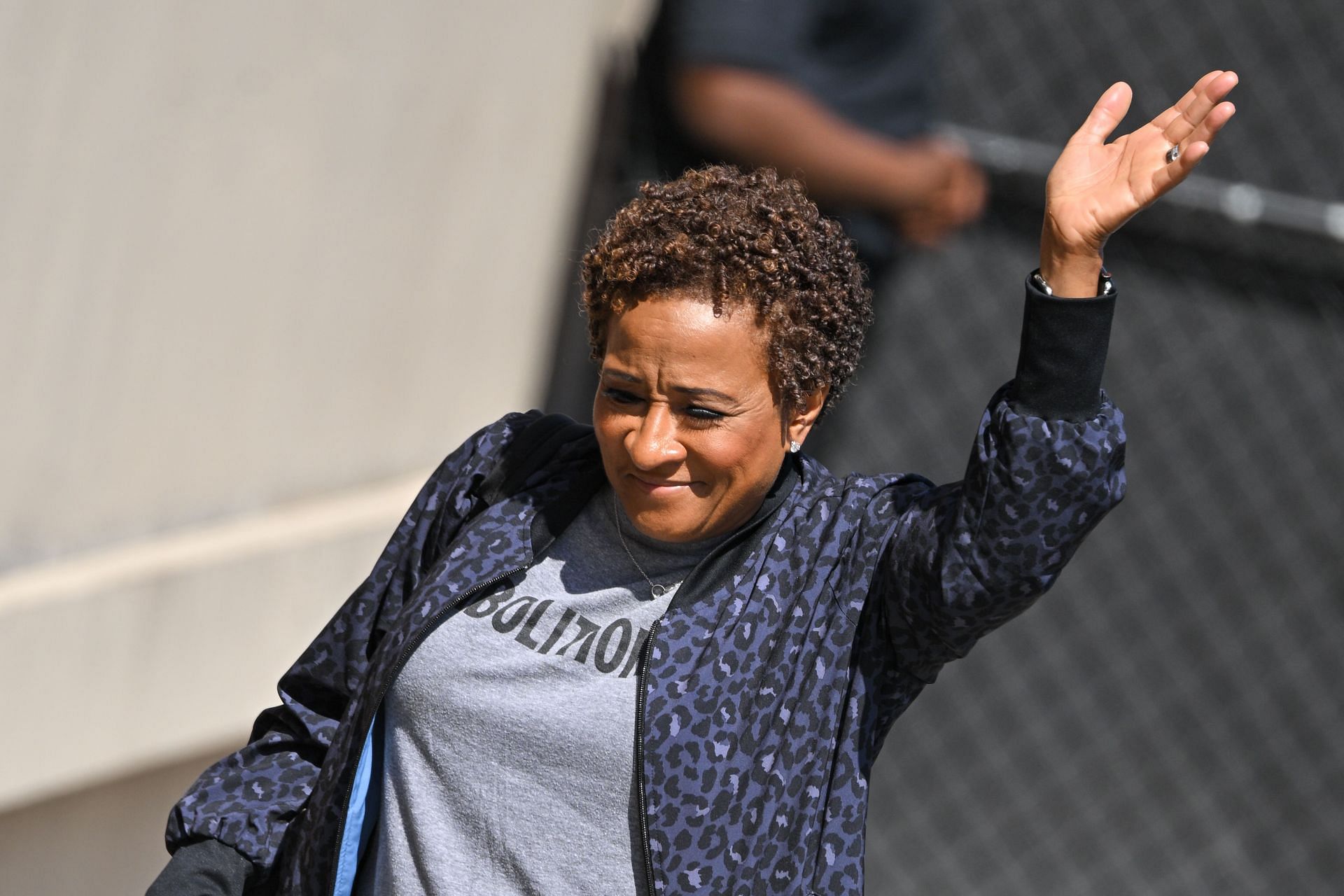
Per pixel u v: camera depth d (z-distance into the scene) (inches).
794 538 263.6
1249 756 729.6
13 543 494.6
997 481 236.7
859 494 267.0
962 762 710.5
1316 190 807.1
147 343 511.2
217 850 284.7
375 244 551.2
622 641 259.4
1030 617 757.9
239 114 513.0
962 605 243.8
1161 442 789.9
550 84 581.3
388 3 532.4
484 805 257.8
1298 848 694.5
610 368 250.1
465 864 259.4
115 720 509.7
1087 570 769.6
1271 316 801.6
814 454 596.1
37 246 481.1
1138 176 232.7
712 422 247.0
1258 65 794.8
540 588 268.4
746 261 243.0
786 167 463.2
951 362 783.1
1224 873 678.5
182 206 508.7
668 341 243.6
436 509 284.2
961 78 738.2
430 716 261.9
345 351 553.6
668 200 249.6
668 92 467.5
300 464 554.3
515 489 277.0
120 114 489.7
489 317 589.0
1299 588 781.3
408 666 265.0
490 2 555.8
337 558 552.1
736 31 449.4
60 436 497.4
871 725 263.1
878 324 515.2
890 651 264.1
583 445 281.7
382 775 275.3
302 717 293.1
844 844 257.0
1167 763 723.4
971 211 513.3
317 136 528.7
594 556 270.8
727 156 465.1
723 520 258.7
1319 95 804.0
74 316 492.7
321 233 538.9
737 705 251.1
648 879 248.1
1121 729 733.3
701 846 247.1
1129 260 614.9
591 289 260.4
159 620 512.1
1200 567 778.8
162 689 517.7
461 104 557.6
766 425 251.8
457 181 564.7
